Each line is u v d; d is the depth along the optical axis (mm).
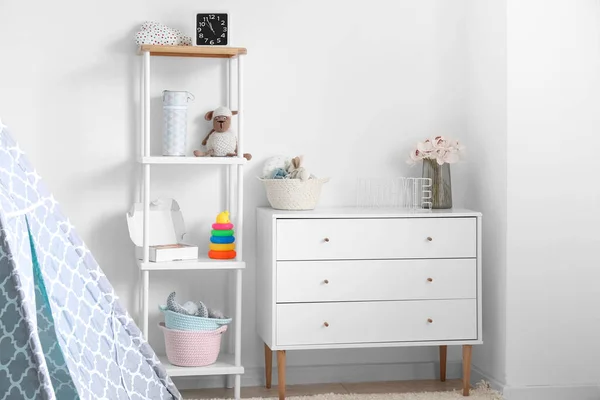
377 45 3719
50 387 2047
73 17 3445
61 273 2514
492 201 3518
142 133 3510
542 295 3418
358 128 3715
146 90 3273
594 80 3430
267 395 3457
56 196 3451
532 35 3381
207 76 3570
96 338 2652
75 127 3461
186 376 3561
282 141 3646
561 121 3410
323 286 3281
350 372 3719
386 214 3326
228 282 3609
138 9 3498
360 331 3316
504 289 3406
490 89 3529
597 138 3438
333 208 3619
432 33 3760
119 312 2785
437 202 3564
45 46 3426
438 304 3373
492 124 3512
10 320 2080
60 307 2445
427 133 3766
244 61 3602
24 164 2459
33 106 3424
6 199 2225
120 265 3512
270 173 3541
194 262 3268
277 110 3637
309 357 3693
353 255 3305
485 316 3594
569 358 3438
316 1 3658
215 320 3289
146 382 2867
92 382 2508
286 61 3639
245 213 3615
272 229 3236
